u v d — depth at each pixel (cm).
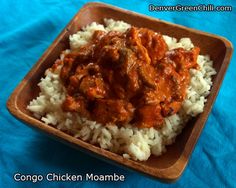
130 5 44
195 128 29
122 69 30
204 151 33
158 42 32
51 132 29
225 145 34
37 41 42
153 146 31
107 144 31
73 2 45
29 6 45
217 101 36
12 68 40
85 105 31
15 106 31
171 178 26
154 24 37
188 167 32
